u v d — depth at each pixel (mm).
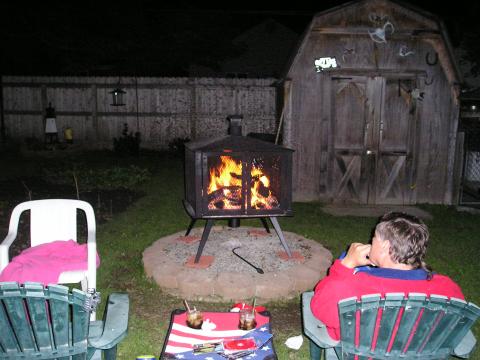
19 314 2303
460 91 7680
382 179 7910
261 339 2936
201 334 2988
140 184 9305
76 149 12930
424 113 7715
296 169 7918
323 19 7449
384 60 7566
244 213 4551
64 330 2371
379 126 7746
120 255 5363
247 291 4301
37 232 4273
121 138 12758
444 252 5754
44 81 13844
